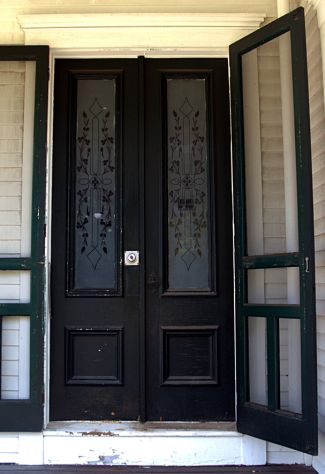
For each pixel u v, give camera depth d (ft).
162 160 10.27
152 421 9.83
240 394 9.32
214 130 10.31
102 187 10.27
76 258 10.15
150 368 9.94
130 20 10.18
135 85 10.38
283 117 9.46
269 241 9.61
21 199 9.91
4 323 9.69
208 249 10.18
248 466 9.30
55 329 9.98
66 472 9.02
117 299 10.05
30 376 9.40
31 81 10.04
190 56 10.38
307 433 8.11
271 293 9.39
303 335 8.29
